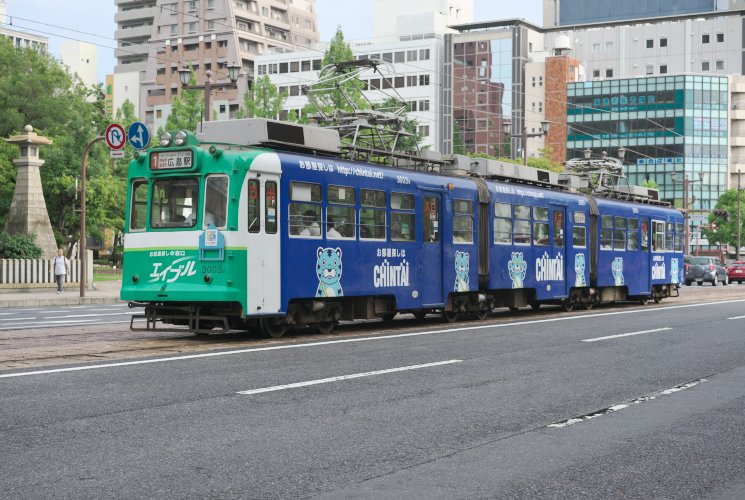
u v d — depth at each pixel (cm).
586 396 855
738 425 716
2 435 634
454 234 1858
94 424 676
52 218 4856
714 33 10719
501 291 2109
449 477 538
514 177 2150
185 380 901
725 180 9888
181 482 514
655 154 9894
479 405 793
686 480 539
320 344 1296
